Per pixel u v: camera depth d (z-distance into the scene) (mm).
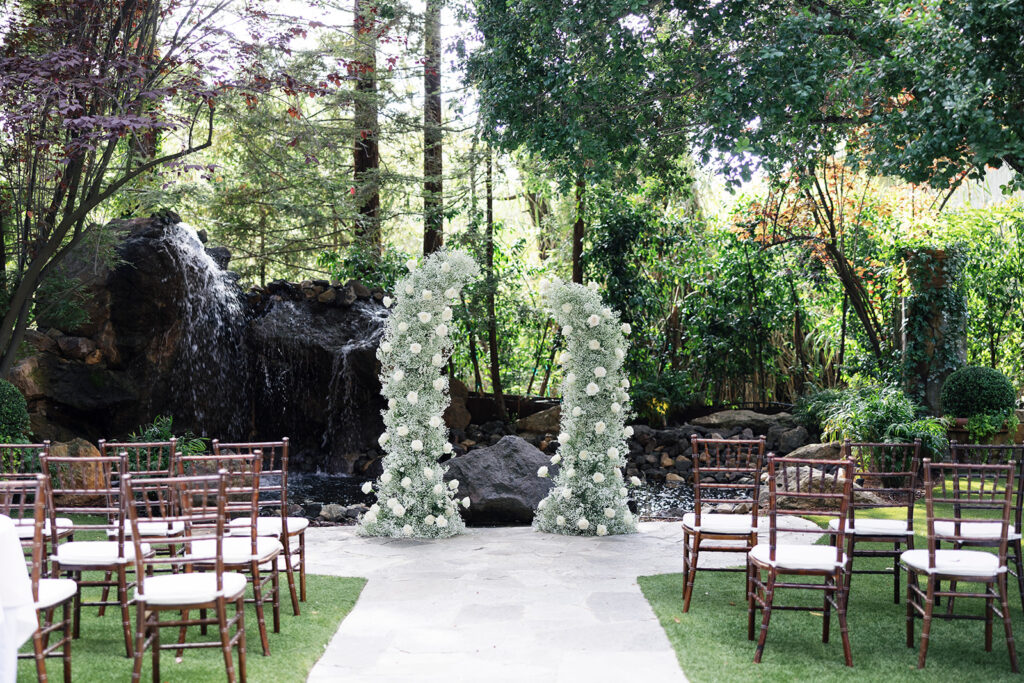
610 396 7555
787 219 14227
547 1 8562
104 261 10969
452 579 5766
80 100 8555
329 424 12922
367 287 14414
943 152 6500
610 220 14891
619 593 5371
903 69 6930
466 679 3873
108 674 3850
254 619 4812
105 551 4145
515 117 8867
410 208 15977
